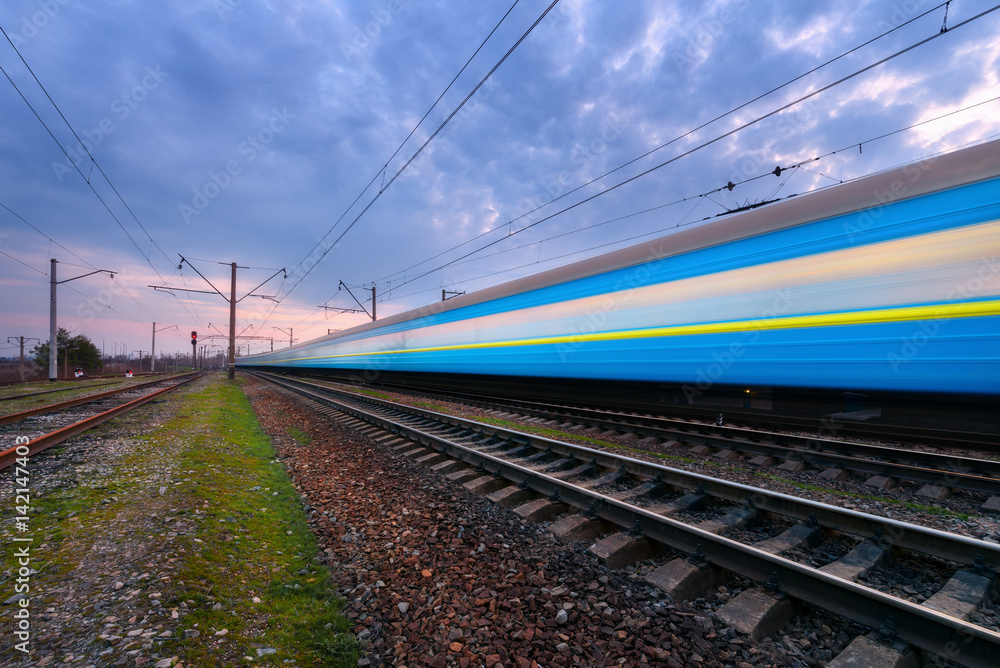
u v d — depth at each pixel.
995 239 4.20
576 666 2.54
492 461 6.02
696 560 3.42
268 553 4.02
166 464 6.25
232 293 34.75
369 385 22.95
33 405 15.69
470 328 12.55
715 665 2.50
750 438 7.70
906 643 2.50
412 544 4.16
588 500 4.52
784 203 5.93
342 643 2.81
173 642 2.51
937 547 3.25
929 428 5.09
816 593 2.91
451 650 2.72
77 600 2.84
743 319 6.16
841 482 5.72
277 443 9.23
